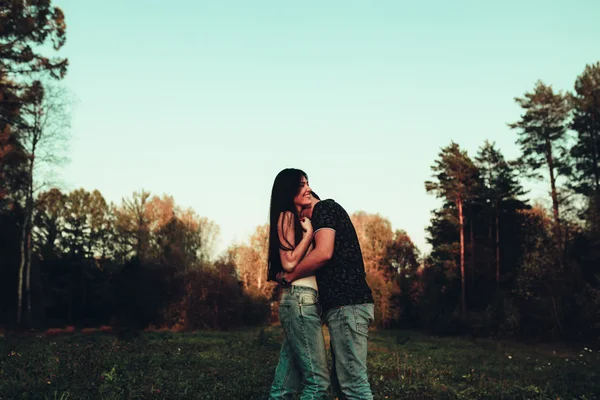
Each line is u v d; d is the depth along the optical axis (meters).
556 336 31.05
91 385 6.03
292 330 3.47
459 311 42.19
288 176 3.59
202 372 8.90
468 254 47.88
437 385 8.89
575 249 33.91
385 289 51.22
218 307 38.38
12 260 37.56
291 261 3.39
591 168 35.00
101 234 53.38
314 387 3.44
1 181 28.22
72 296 46.22
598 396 8.21
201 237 52.16
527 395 7.99
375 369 11.06
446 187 45.47
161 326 37.47
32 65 26.25
